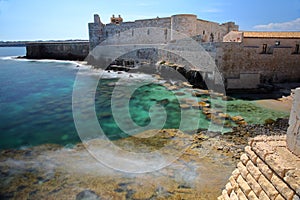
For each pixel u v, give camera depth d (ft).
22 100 76.95
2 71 144.77
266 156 12.40
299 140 11.80
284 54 93.20
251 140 14.51
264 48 92.53
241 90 86.17
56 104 71.41
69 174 31.78
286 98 72.95
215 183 29.25
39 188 28.86
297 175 10.44
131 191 27.86
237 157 35.94
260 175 12.66
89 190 28.25
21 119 57.52
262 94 80.69
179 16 118.52
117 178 30.58
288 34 98.02
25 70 148.66
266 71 92.48
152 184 29.22
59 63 183.52
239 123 51.39
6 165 34.63
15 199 26.94
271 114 58.44
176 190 27.94
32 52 232.94
